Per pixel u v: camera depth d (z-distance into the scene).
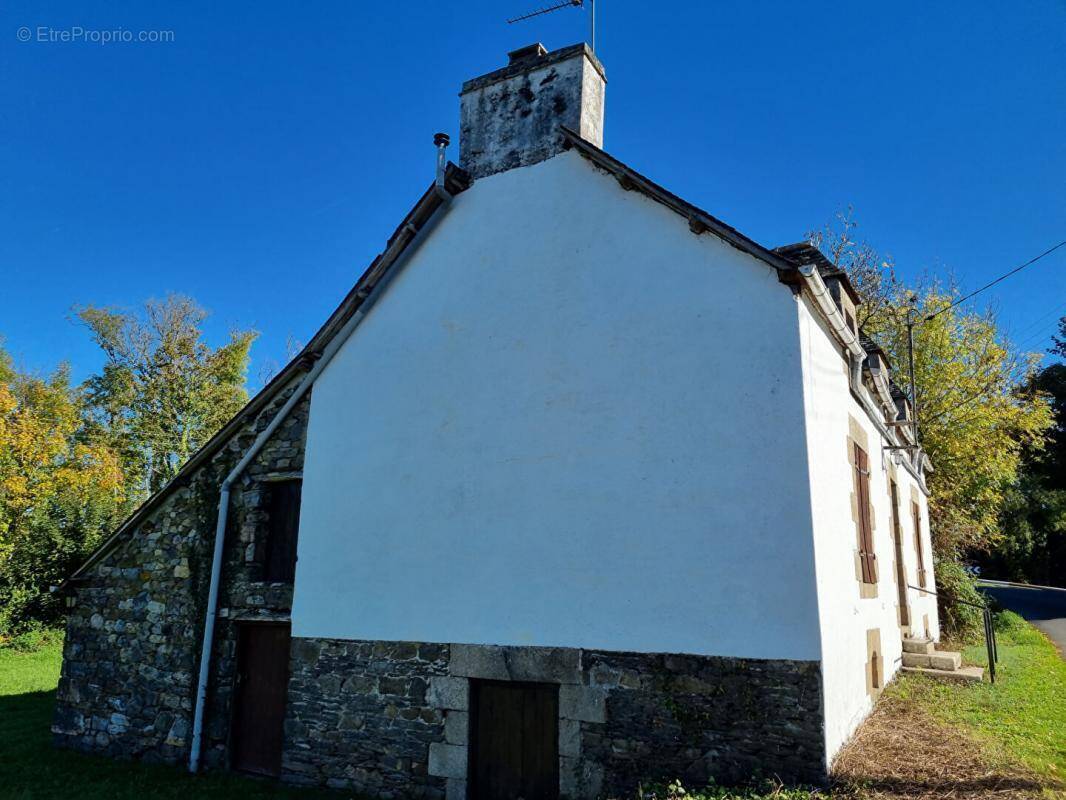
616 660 6.08
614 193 6.99
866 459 8.33
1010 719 7.12
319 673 7.71
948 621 14.95
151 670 9.02
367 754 7.23
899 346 20.55
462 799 6.61
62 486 21.05
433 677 7.02
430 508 7.42
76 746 9.39
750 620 5.60
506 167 7.81
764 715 5.41
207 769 8.27
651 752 5.79
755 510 5.74
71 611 9.97
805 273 5.73
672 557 6.02
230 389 29.61
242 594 8.53
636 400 6.46
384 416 7.97
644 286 6.64
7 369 29.86
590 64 7.72
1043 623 19.97
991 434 20.34
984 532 22.36
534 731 6.52
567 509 6.60
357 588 7.68
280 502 8.80
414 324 8.02
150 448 28.34
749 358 6.00
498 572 6.86
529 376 7.11
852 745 5.89
